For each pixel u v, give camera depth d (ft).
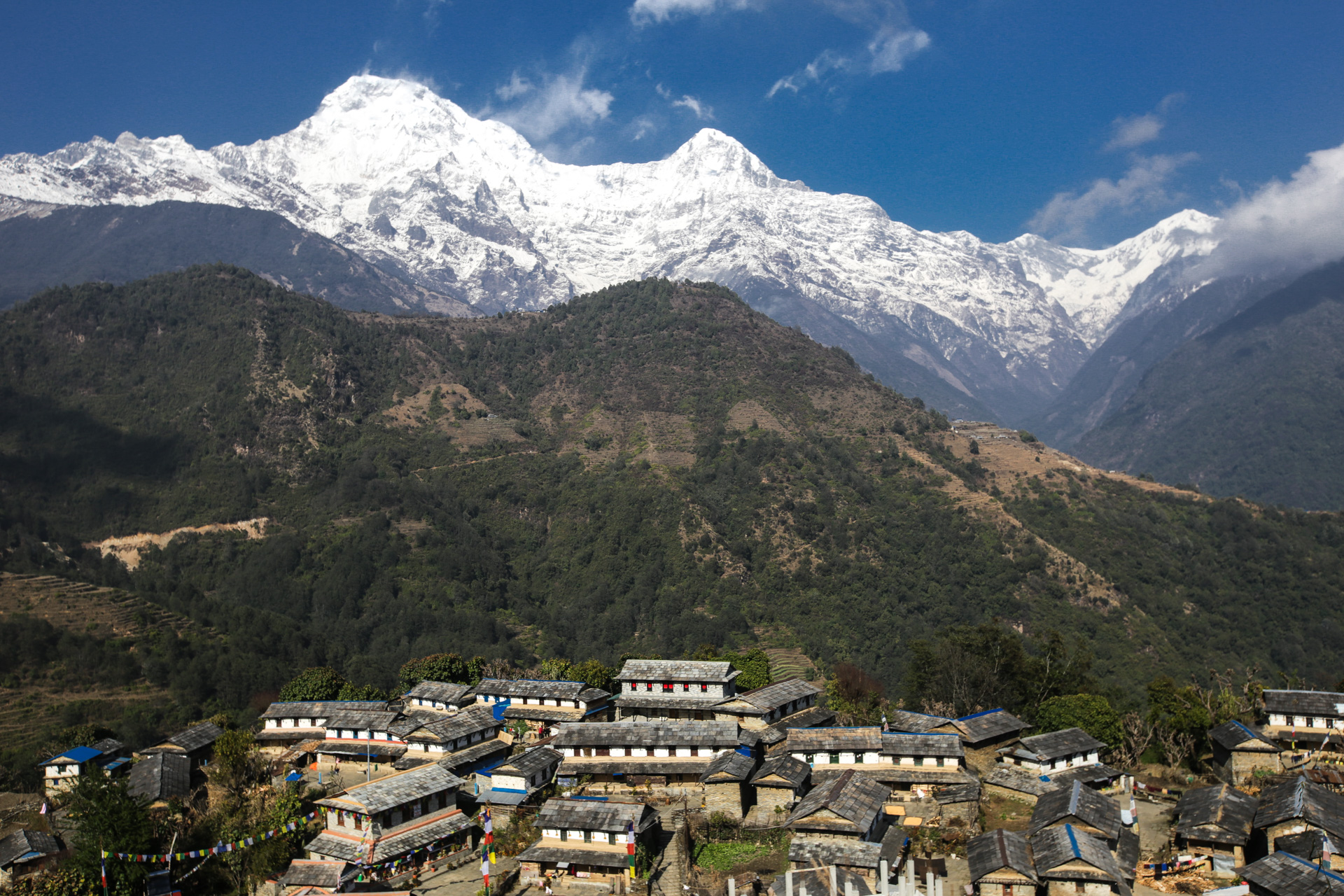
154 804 294.66
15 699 500.33
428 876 247.70
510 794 284.20
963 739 302.66
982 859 222.28
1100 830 232.32
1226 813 240.94
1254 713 339.36
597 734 299.58
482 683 370.73
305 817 276.82
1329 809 231.91
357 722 347.36
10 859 251.19
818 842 240.32
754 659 403.13
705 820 270.05
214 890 251.80
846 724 336.08
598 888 237.86
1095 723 323.57
